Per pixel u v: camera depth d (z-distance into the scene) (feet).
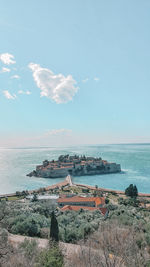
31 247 83.30
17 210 190.49
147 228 108.58
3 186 558.15
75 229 125.49
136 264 51.26
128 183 590.14
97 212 224.74
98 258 51.24
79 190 470.39
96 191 436.35
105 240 58.08
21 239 112.16
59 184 545.44
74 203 308.81
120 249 54.13
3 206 187.11
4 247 78.13
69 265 57.93
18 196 414.62
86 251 56.90
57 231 108.78
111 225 97.14
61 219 171.83
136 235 78.02
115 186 555.28
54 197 359.46
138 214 191.93
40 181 638.53
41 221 152.46
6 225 136.77
